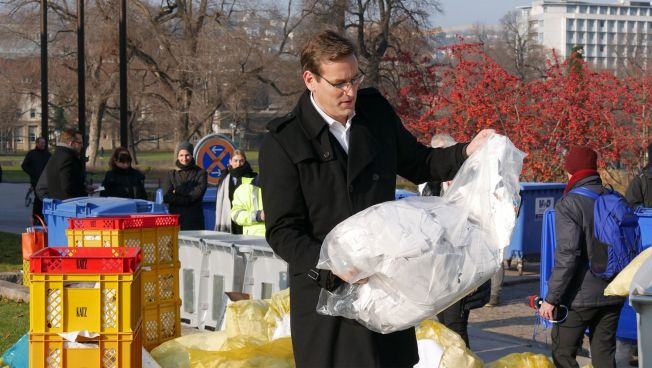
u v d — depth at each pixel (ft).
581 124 78.33
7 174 245.86
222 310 36.86
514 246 57.67
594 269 25.66
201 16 204.85
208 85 207.51
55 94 239.71
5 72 234.99
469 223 15.07
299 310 15.89
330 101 15.42
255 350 22.20
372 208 15.05
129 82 224.74
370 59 194.80
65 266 21.08
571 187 26.40
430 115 88.53
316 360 15.58
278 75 208.85
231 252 36.29
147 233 30.55
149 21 202.59
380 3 197.77
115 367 21.17
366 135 15.89
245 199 41.01
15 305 43.45
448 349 22.25
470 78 84.84
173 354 24.47
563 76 81.61
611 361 26.48
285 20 205.05
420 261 14.33
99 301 21.12
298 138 15.61
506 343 36.14
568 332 26.40
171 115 222.69
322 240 15.64
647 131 84.53
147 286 30.42
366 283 14.87
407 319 14.70
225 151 60.29
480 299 29.94
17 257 62.80
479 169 15.38
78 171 49.21
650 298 20.61
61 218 43.96
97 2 198.70
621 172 93.25
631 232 25.79
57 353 21.17
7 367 25.08
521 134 78.79
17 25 213.87
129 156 51.83
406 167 17.01
